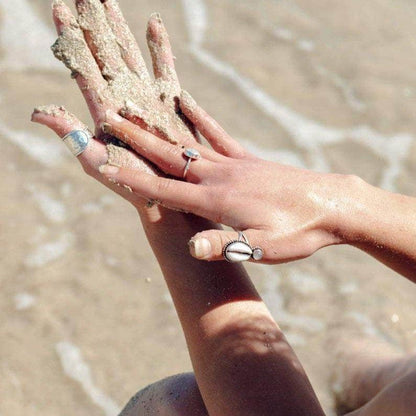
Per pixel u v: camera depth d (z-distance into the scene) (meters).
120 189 1.72
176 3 4.65
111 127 1.71
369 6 4.82
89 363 2.93
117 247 3.36
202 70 4.24
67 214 3.47
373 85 4.24
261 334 1.67
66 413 2.77
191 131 1.82
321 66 4.35
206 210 1.56
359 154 3.87
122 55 1.87
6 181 3.58
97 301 3.14
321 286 3.23
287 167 1.60
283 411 1.57
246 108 4.05
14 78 4.07
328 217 1.50
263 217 1.50
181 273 1.75
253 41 4.46
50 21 4.45
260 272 3.28
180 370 2.92
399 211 1.53
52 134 3.84
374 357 2.78
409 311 3.13
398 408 1.44
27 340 2.98
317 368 2.86
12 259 3.25
